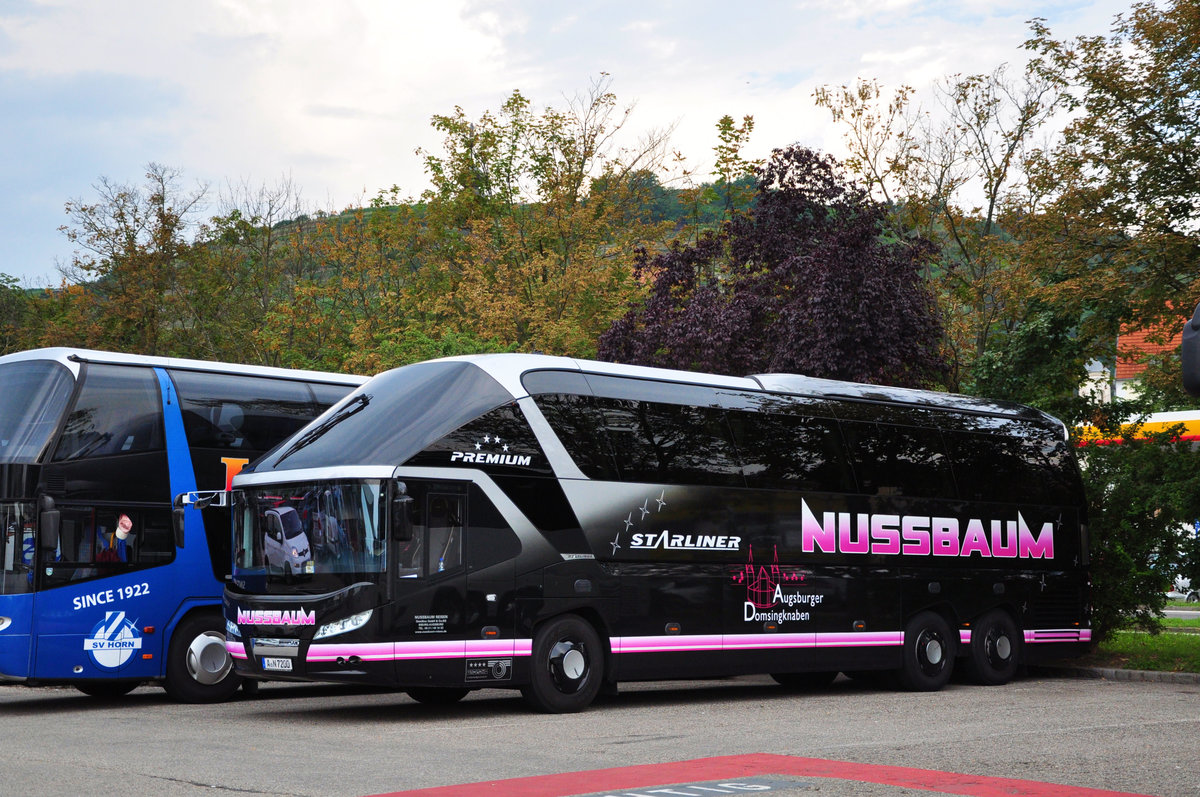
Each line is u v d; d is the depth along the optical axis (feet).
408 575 44.98
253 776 30.53
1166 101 80.94
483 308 135.13
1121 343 94.38
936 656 60.54
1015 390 81.76
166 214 152.25
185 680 54.13
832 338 76.02
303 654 44.88
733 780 29.53
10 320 175.73
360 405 49.11
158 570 53.67
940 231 105.40
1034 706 50.78
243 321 157.89
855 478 58.90
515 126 163.94
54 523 49.75
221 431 56.85
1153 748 36.27
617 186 151.02
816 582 56.49
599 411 51.03
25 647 49.75
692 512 52.65
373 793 27.71
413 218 164.25
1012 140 102.01
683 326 82.94
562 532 48.70
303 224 163.94
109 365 54.24
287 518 47.03
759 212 87.20
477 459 47.16
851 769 31.50
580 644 48.78
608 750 36.06
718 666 52.60
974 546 63.21
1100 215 82.07
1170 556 70.28
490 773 31.09
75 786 29.01
